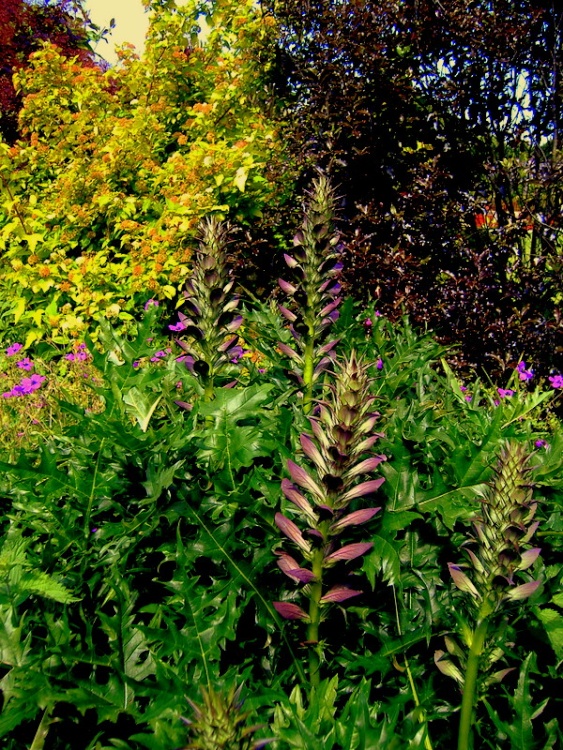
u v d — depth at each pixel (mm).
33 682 1177
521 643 1415
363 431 1232
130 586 1511
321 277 1957
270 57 6703
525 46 5223
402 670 1354
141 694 1188
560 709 1326
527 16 5188
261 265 6230
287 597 1396
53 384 4133
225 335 1963
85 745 1266
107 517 1729
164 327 5648
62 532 1591
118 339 2105
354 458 1236
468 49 5449
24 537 1654
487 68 5457
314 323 1969
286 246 6305
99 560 1529
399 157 6074
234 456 1740
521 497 1072
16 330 5684
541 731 1294
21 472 1565
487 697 1313
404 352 2635
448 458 1686
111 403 1858
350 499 1239
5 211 5988
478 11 5211
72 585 1494
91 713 1284
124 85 6914
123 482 1643
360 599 1473
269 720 1212
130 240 6051
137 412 1905
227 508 1557
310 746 1010
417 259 5414
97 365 1958
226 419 1767
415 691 1313
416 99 5930
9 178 6172
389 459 1602
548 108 5281
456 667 1211
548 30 5250
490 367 5012
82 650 1301
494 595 1110
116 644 1318
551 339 4914
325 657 1426
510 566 1083
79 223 5930
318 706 1158
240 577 1392
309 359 1989
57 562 1579
